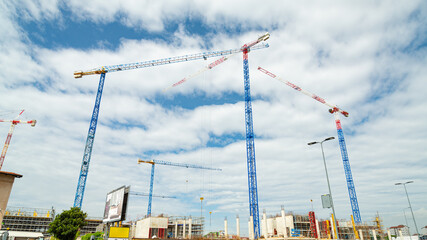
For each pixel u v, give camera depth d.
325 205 40.12
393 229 135.12
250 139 114.81
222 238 97.56
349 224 107.50
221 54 139.88
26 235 103.88
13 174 50.09
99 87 131.50
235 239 95.44
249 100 123.31
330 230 97.25
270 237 88.81
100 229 122.81
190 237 106.19
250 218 102.88
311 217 96.62
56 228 65.38
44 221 157.12
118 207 74.06
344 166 153.38
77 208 71.19
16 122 154.25
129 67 138.12
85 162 111.75
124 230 75.81
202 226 129.50
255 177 108.44
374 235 102.44
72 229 65.44
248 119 119.38
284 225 87.81
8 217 148.12
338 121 163.38
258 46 134.50
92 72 134.25
